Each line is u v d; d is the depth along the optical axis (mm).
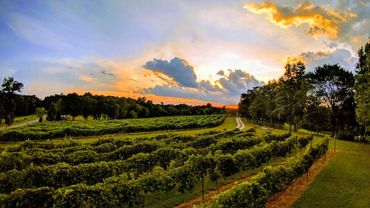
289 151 32344
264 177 16078
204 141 35500
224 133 45625
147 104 184500
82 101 128125
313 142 47250
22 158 22609
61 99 126000
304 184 21688
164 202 17891
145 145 28312
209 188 21031
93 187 13891
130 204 14734
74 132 58219
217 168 20125
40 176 17812
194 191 20312
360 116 33344
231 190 13250
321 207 16469
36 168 17938
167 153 24125
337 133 70375
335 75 73938
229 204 12523
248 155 22719
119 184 14578
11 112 94062
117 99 158000
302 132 77000
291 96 72062
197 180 18406
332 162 31750
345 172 26266
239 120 145625
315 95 73875
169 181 16922
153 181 16188
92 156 24938
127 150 27281
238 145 32656
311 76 77562
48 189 13320
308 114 70312
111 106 133625
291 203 17109
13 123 102438
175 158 24344
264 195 14742
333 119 74000
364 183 22188
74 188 13578
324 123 69562
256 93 120688
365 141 62438
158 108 177750
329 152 40125
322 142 33281
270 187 16453
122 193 14477
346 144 53906
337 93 74688
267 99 97750
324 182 22281
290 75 72250
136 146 27891
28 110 153375
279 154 29609
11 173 17188
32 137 51469
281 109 73938
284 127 89125
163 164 23609
